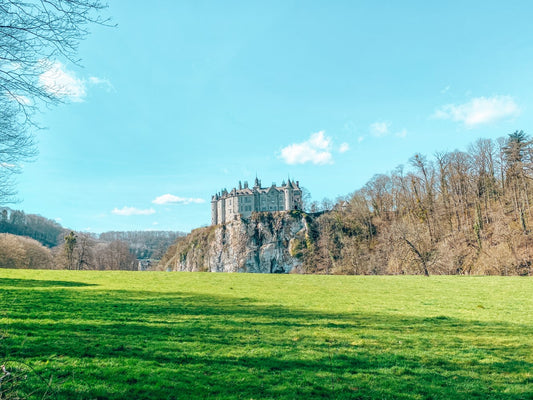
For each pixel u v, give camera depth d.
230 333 14.53
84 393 7.88
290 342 13.61
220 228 164.50
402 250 68.88
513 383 10.14
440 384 9.91
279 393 8.77
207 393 8.48
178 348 11.96
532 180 78.38
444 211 88.62
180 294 26.61
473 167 89.00
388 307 22.91
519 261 60.66
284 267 141.25
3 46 7.31
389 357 12.12
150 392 8.30
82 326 14.22
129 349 11.48
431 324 17.81
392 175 106.31
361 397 8.86
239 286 33.31
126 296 24.22
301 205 171.50
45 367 9.20
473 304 24.28
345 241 99.56
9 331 12.44
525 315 20.44
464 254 70.75
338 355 12.13
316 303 24.03
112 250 123.00
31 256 96.06
